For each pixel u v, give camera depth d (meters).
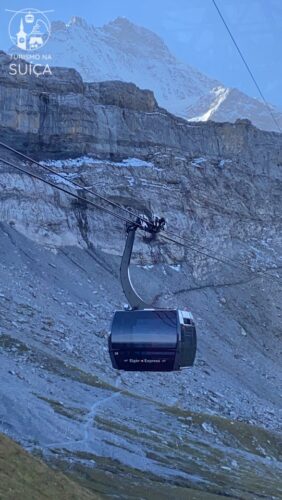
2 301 161.12
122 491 82.31
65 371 132.50
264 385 187.88
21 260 190.38
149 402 134.00
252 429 138.12
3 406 97.19
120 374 149.00
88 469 86.75
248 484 104.19
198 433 126.75
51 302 174.75
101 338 165.25
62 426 98.56
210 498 89.31
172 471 98.56
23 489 47.00
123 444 102.12
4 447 51.75
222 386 170.75
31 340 144.12
